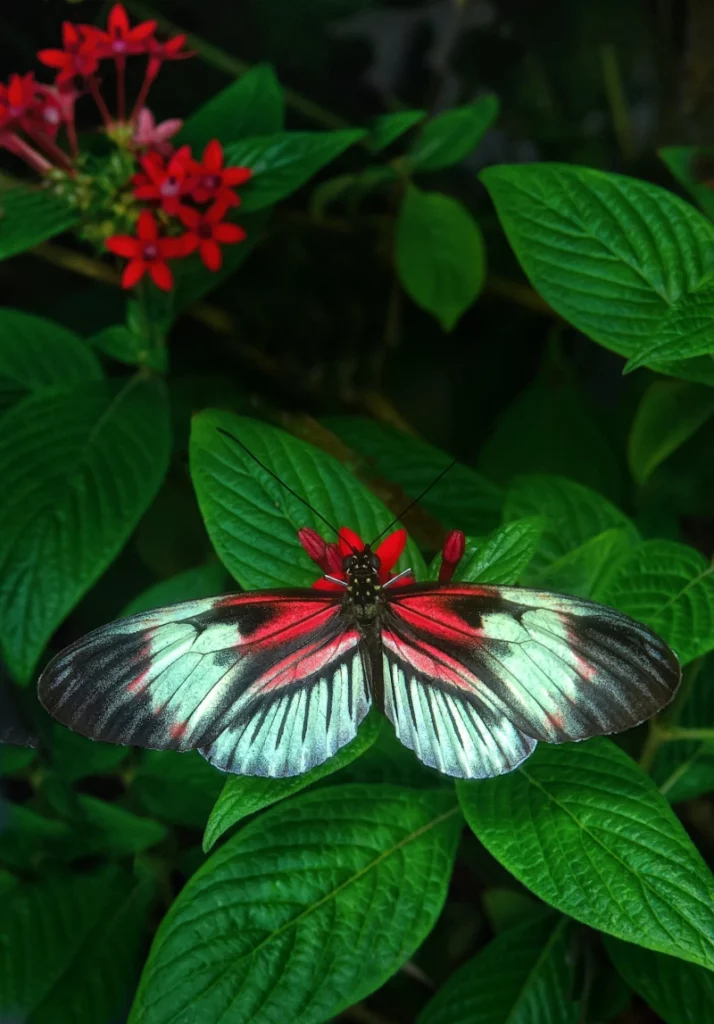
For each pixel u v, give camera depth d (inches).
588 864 14.0
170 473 18.4
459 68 20.9
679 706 15.6
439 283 18.2
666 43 19.9
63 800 16.9
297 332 19.6
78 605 18.8
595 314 15.5
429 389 20.7
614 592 14.9
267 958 14.2
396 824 14.7
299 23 19.8
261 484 14.8
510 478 18.4
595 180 15.5
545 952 15.8
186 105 19.7
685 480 18.6
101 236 16.9
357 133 16.7
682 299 14.3
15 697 16.9
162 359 17.1
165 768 16.6
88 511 16.3
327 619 14.0
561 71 20.6
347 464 17.4
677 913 13.8
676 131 20.2
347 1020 17.9
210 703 13.9
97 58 16.7
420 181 20.1
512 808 14.3
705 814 18.0
